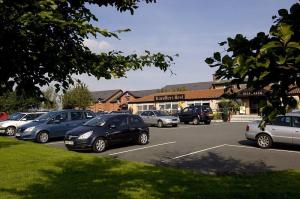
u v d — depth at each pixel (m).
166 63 4.53
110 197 6.82
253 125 15.25
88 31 3.46
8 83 3.47
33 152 12.99
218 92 47.41
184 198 6.68
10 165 10.31
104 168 9.88
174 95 50.91
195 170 10.35
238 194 6.84
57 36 3.48
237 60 2.44
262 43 2.46
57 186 7.72
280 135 14.55
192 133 22.02
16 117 25.31
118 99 79.44
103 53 4.11
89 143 14.70
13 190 7.38
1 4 2.95
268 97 2.65
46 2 3.10
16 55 3.31
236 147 15.21
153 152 14.23
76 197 6.82
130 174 9.02
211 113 33.12
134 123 16.44
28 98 3.74
